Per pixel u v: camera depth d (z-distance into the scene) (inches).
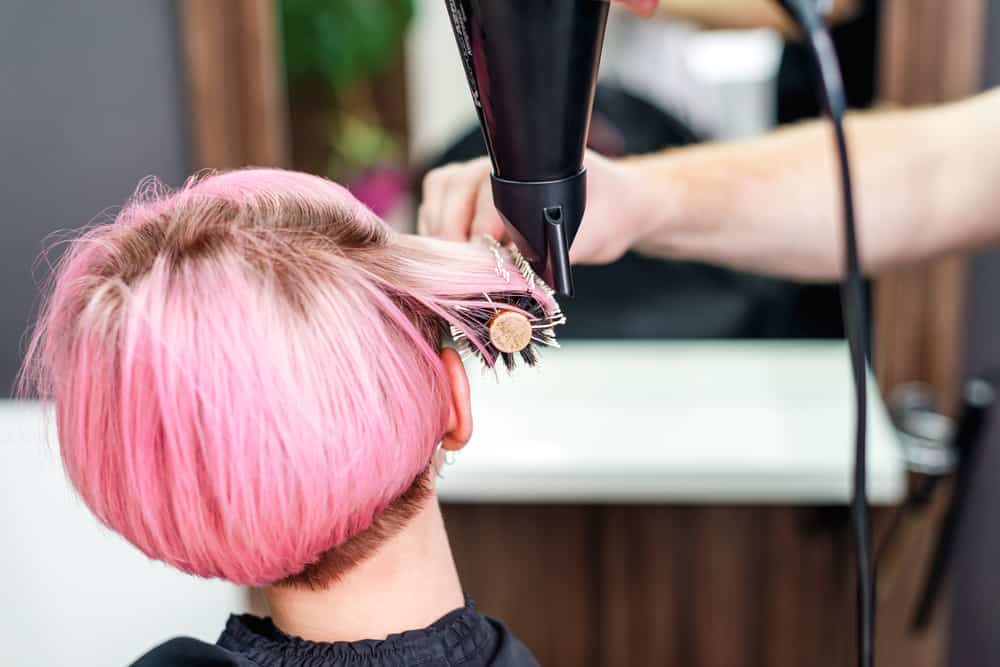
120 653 41.2
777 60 39.5
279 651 16.5
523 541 45.3
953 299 39.6
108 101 39.9
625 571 45.5
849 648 45.6
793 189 26.4
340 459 13.6
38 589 40.7
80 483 14.5
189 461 13.3
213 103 38.5
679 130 40.6
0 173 40.8
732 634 46.0
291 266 13.9
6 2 38.5
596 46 12.8
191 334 13.2
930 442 38.8
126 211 16.5
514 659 17.7
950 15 36.1
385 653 16.3
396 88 40.8
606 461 38.6
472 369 43.8
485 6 12.2
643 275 42.8
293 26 39.0
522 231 14.4
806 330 42.7
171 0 38.5
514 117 13.2
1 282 42.1
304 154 40.9
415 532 16.5
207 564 14.2
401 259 15.2
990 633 45.6
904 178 26.8
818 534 44.3
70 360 14.2
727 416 41.1
